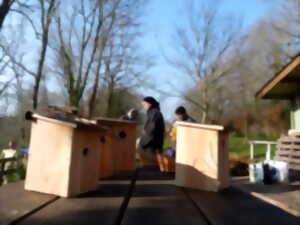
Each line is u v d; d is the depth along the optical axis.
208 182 1.66
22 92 7.68
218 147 1.70
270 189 1.81
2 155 5.24
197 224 0.93
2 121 7.41
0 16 6.26
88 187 1.49
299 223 0.96
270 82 5.71
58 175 1.38
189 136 1.77
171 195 1.45
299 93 5.90
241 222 0.96
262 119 23.42
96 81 15.14
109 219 0.96
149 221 0.95
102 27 13.87
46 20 8.68
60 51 13.18
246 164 3.12
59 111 1.63
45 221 0.93
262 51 22.42
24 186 1.58
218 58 20.75
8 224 0.87
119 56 19.08
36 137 1.47
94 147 1.56
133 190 1.58
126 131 2.77
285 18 18.38
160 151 3.50
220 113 24.17
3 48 6.84
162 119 3.76
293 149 3.80
